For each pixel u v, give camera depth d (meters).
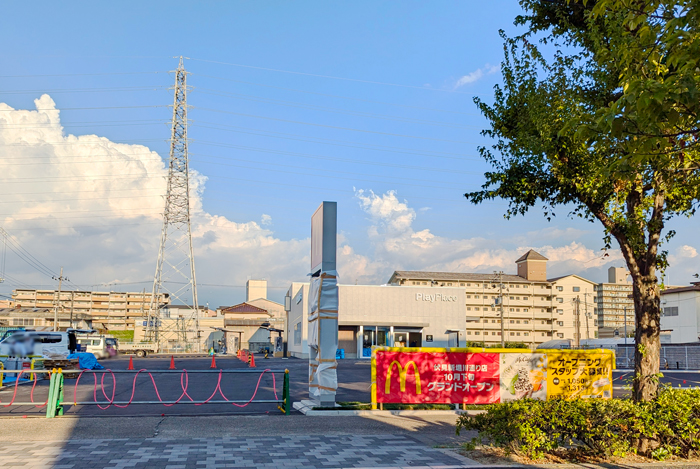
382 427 11.52
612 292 133.38
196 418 12.17
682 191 9.16
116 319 127.25
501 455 8.65
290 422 11.88
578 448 8.69
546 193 10.89
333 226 14.62
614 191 9.89
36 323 81.88
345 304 52.12
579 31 10.07
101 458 8.27
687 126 6.87
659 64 6.72
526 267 100.94
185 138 70.19
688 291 64.31
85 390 19.91
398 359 14.04
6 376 23.27
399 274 95.12
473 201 11.37
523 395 14.35
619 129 6.09
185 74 70.44
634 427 8.35
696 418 8.48
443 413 13.52
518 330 94.50
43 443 9.41
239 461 8.16
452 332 54.09
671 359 43.06
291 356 59.41
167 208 69.62
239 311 90.50
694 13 5.85
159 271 69.44
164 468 7.69
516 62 10.71
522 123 10.47
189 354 66.19
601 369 14.69
